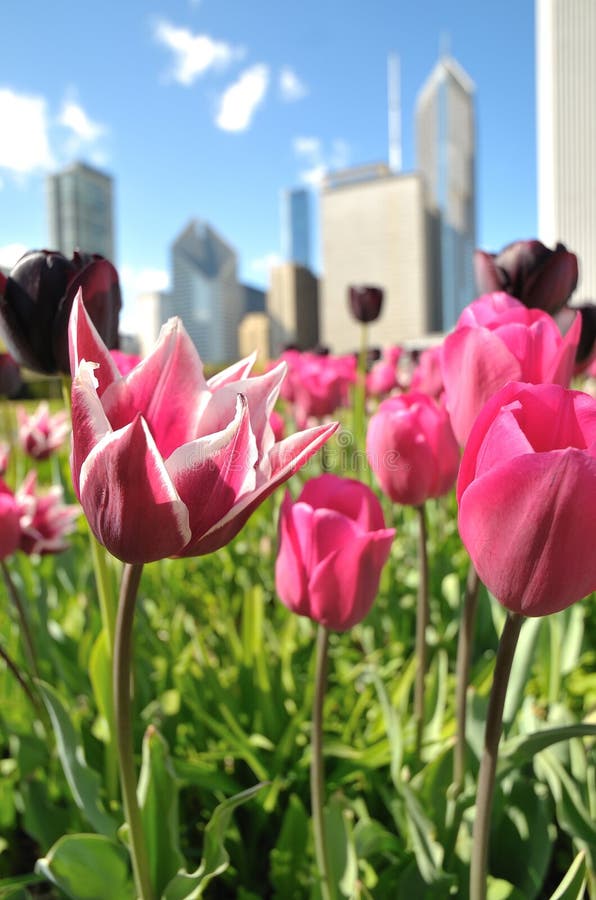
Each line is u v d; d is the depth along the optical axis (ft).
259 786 0.90
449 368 0.90
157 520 0.65
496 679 0.76
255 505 0.69
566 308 1.33
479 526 0.62
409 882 1.12
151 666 1.81
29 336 0.96
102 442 0.63
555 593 0.61
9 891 1.20
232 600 2.40
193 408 0.73
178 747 1.55
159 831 1.07
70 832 1.39
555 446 0.65
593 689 1.82
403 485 1.18
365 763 1.40
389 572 2.11
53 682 1.76
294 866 1.27
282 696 1.65
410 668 1.51
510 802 1.24
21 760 1.44
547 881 1.38
